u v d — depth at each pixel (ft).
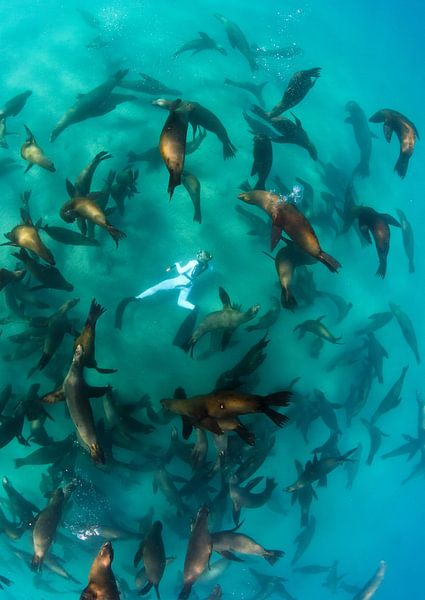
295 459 33.24
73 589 33.19
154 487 29.99
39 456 28.32
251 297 31.94
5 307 31.14
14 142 35.09
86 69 39.01
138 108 36.42
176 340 30.60
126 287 31.37
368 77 52.13
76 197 24.56
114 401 28.07
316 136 41.01
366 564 42.93
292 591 38.42
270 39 49.01
